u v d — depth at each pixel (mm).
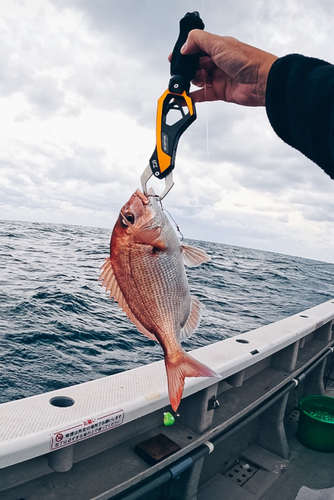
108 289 962
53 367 6281
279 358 3564
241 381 2848
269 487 2930
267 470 3125
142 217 974
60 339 7496
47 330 7902
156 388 2145
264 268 29641
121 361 6762
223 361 2584
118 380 2223
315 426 3465
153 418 2477
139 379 2252
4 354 6559
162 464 2107
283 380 3314
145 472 2020
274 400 3107
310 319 4008
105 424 1811
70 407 1857
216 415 2648
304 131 866
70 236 37312
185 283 1038
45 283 12305
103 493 1842
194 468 2348
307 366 3902
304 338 4250
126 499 1893
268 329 3488
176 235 1047
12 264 15516
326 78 811
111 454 2164
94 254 22531
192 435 2400
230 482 2953
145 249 979
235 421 2730
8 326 7898
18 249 21297
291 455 3375
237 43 1104
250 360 2723
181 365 949
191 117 979
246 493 2842
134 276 979
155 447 2184
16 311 8945
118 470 2023
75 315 9148
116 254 972
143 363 6750
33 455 1565
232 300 13547
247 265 29766
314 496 2852
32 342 7203
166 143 983
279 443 3326
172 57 1140
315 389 4449
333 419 3740
